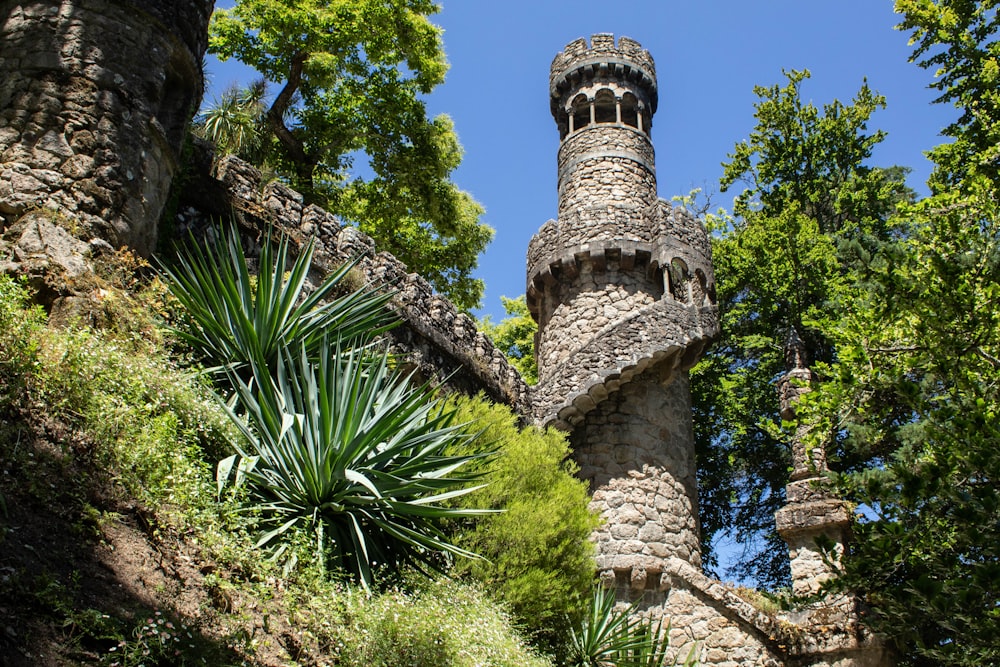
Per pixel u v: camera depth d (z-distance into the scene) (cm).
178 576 656
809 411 1145
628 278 1884
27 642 505
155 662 548
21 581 544
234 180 1364
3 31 1062
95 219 1004
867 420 1545
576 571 1223
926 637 1416
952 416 988
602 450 1695
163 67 1138
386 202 2394
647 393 1750
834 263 2273
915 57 2127
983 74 1977
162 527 684
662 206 1909
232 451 850
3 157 988
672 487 1689
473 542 1104
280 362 922
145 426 745
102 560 620
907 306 1102
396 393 975
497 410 1336
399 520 913
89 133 1036
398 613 756
